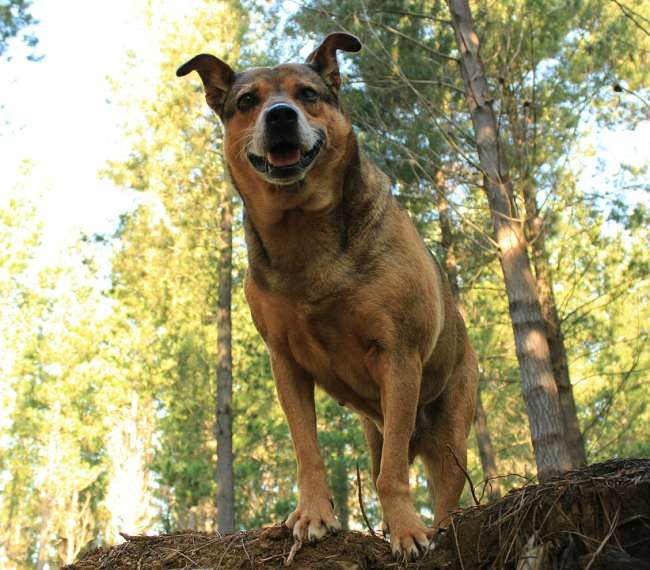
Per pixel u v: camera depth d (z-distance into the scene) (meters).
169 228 17.17
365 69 12.24
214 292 17.45
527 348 9.24
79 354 28.23
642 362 16.28
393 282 4.00
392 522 3.71
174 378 19.83
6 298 29.36
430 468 5.18
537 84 12.24
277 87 4.20
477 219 13.81
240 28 14.94
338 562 3.64
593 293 14.97
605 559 3.04
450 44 12.93
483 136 9.98
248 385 19.62
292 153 3.87
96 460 33.19
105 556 4.23
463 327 5.26
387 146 12.58
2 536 34.88
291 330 4.16
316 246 3.96
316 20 12.13
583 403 18.64
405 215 4.40
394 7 12.15
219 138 16.22
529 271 9.55
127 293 18.20
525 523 3.25
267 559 3.75
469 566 3.36
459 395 5.18
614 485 3.18
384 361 4.04
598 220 13.26
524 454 22.12
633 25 12.09
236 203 16.77
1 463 32.72
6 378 29.73
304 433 4.13
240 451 21.97
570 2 12.05
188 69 4.54
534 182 12.02
